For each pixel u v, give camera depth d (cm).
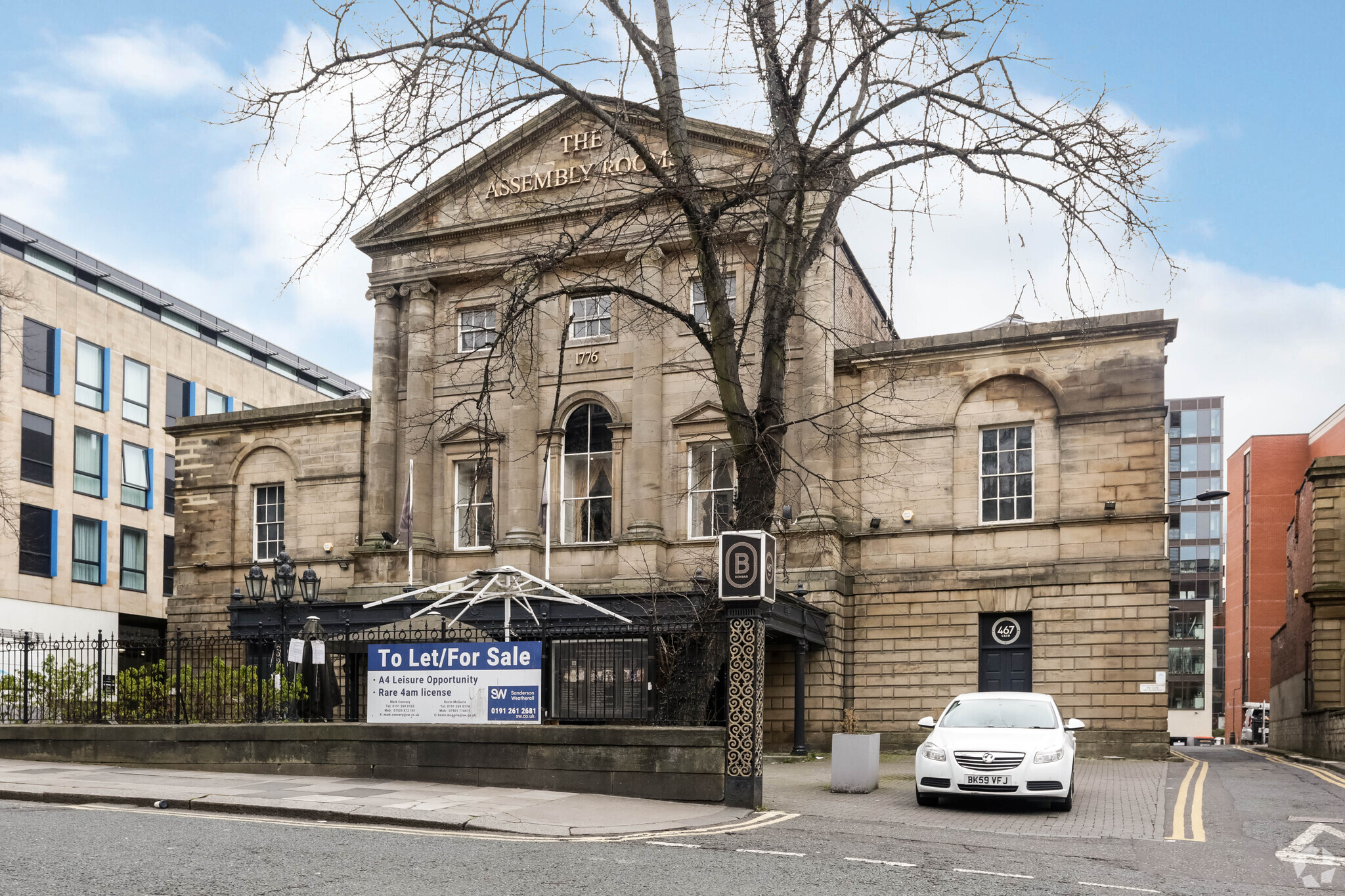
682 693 1609
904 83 1452
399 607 3048
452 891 882
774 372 1661
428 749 1627
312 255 1373
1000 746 1552
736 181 1583
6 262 4881
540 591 2775
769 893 912
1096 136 1413
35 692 2033
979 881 998
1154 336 2747
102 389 5356
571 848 1116
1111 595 2706
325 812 1296
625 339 3203
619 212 1523
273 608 3111
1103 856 1180
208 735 1758
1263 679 6081
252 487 3728
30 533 4866
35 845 1026
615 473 3162
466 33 1374
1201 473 10581
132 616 5422
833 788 1780
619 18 1527
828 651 2822
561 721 1669
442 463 3362
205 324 6250
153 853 1005
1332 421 5575
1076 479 2772
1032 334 2833
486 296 3350
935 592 2866
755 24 1499
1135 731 2638
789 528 2842
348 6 1338
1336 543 3102
